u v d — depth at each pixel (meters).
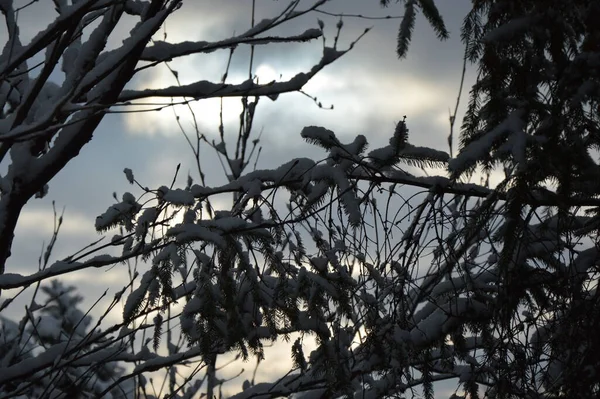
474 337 4.92
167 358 5.14
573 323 3.69
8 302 5.20
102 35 4.55
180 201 4.17
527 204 3.68
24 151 4.69
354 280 4.29
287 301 4.18
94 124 4.66
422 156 4.64
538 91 3.67
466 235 4.00
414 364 4.67
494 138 3.55
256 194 4.60
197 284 4.27
